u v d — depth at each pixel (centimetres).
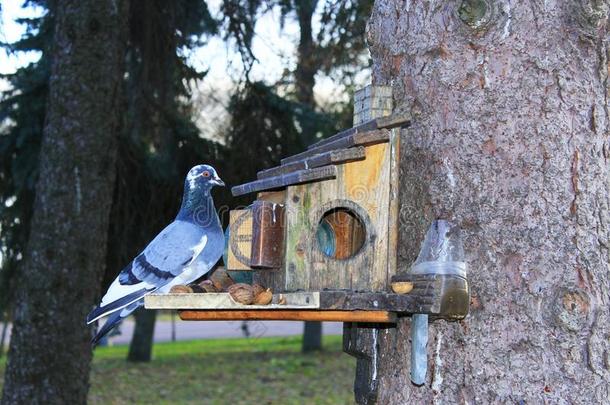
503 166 306
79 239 725
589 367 292
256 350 1848
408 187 327
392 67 340
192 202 416
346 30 739
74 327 721
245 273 409
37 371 712
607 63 316
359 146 329
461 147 312
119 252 851
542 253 299
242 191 379
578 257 298
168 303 309
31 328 717
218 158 838
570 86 309
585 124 308
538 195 303
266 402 1184
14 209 861
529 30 311
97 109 734
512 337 297
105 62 738
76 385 723
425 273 302
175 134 838
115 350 2011
